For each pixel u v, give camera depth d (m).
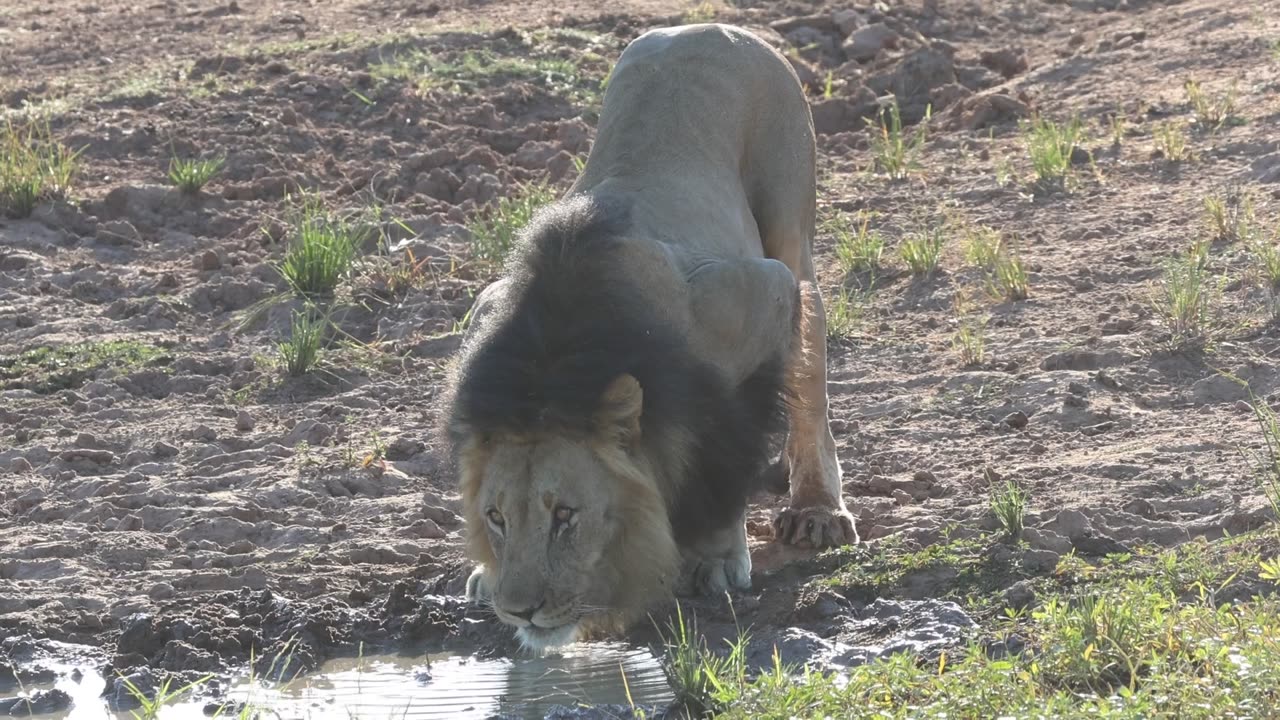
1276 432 11.41
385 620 10.14
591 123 22.98
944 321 15.55
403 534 11.55
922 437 12.68
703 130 10.77
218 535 11.68
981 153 20.77
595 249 8.78
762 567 10.54
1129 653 8.01
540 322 8.58
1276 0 25.55
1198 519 10.38
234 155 21.45
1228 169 18.55
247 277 17.72
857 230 18.39
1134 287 15.61
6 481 12.98
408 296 17.00
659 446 8.77
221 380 15.23
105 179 20.97
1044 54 26.16
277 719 8.82
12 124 22.69
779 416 10.09
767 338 9.95
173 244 19.23
